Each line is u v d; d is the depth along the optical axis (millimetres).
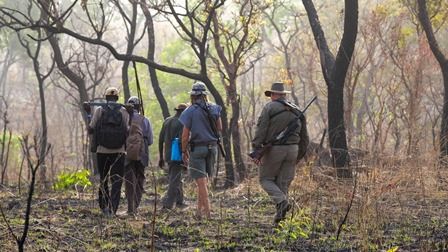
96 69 23688
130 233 8383
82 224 8945
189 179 14914
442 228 8570
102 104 10102
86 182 13477
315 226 8500
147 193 14398
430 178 11625
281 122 8836
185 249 7539
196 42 16766
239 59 17688
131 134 10422
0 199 11781
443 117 17453
